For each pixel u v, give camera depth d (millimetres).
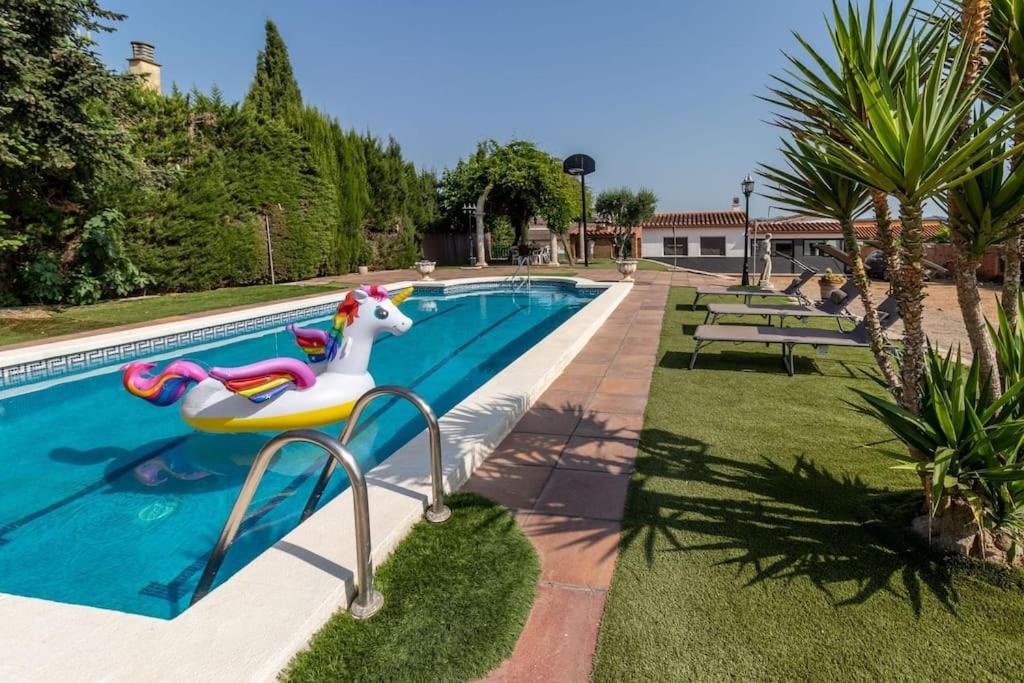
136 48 21750
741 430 4684
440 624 2328
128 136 12672
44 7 10422
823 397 5656
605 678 2082
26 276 12164
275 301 13711
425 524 3139
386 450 5078
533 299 16562
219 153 16562
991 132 2062
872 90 2273
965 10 2445
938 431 2691
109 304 13141
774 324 10172
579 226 36938
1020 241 2996
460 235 32219
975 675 2074
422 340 10750
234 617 2211
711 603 2484
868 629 2314
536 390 5660
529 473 3875
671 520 3186
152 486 4438
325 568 2543
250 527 3791
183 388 5012
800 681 2057
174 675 1914
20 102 10336
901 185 2387
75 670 1938
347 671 2078
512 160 26266
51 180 12398
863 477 3703
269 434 5441
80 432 5676
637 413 5180
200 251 16016
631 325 10227
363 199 23953
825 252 3227
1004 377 2914
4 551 3553
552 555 2875
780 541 2953
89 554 3508
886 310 6996
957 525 2742
